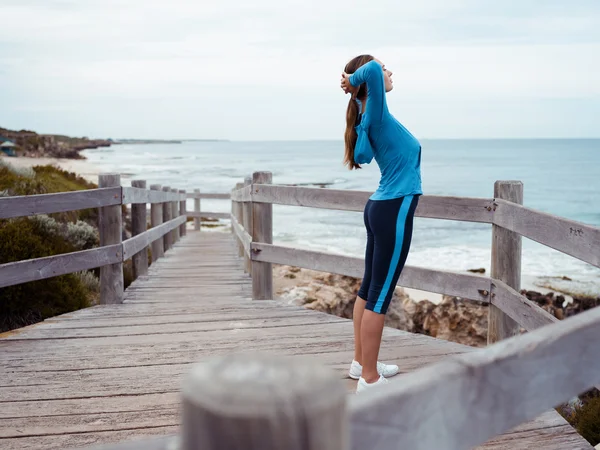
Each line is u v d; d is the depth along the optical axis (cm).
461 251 2016
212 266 899
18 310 550
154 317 465
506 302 330
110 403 286
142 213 673
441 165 8900
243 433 38
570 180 5656
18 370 336
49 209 456
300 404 38
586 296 1275
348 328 424
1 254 591
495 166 8531
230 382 40
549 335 80
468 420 67
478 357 70
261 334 411
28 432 253
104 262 505
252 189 511
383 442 57
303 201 463
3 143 7212
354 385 311
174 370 336
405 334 407
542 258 1819
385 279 285
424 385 62
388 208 279
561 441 236
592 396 486
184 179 5619
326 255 453
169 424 261
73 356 363
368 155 278
